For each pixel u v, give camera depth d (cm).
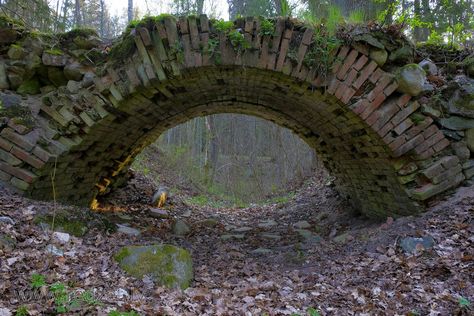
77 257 386
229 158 2025
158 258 387
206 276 430
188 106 693
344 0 735
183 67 477
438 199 516
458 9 913
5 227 390
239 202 1437
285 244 659
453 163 508
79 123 527
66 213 485
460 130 510
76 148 551
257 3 1170
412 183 529
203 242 649
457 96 509
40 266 340
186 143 1953
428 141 504
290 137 1803
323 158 825
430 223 472
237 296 362
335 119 568
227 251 584
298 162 1541
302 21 479
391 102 500
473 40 735
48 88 546
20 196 502
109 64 504
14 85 530
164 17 470
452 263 378
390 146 504
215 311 321
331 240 610
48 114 526
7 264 327
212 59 474
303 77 482
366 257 455
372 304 329
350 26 486
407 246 438
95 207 796
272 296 365
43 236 409
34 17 752
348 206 832
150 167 1502
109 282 348
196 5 926
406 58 502
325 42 473
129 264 381
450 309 306
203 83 554
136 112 590
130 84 499
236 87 600
